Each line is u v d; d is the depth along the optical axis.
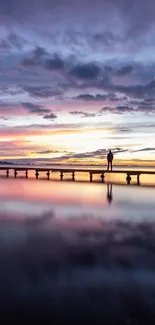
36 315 4.14
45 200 17.64
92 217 11.80
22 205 15.37
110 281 5.23
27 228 9.59
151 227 9.87
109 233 8.98
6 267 5.90
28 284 5.09
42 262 6.22
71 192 22.84
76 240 8.04
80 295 4.70
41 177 52.72
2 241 7.97
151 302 4.51
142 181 40.78
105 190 24.69
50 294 4.72
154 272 5.68
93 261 6.31
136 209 13.92
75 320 4.02
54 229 9.55
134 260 6.34
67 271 5.67
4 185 30.78
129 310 4.27
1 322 3.97
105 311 4.23
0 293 4.78
